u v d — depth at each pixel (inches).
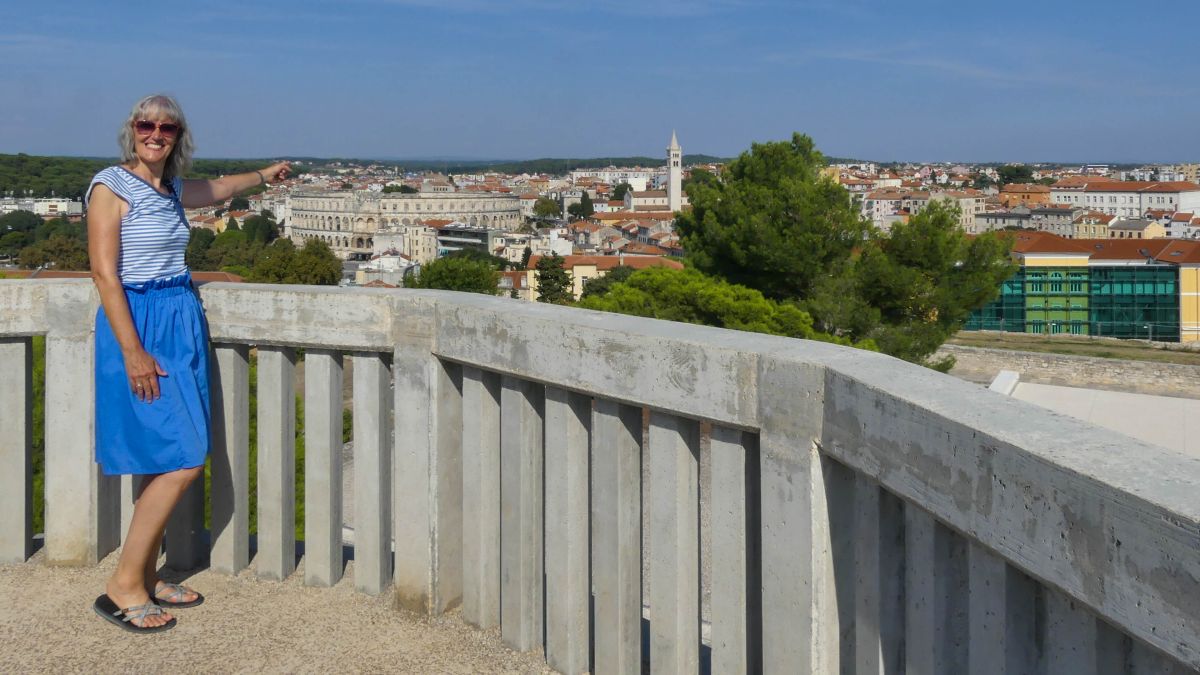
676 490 109.9
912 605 85.0
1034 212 5767.7
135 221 133.8
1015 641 72.8
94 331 149.0
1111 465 63.2
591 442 122.5
